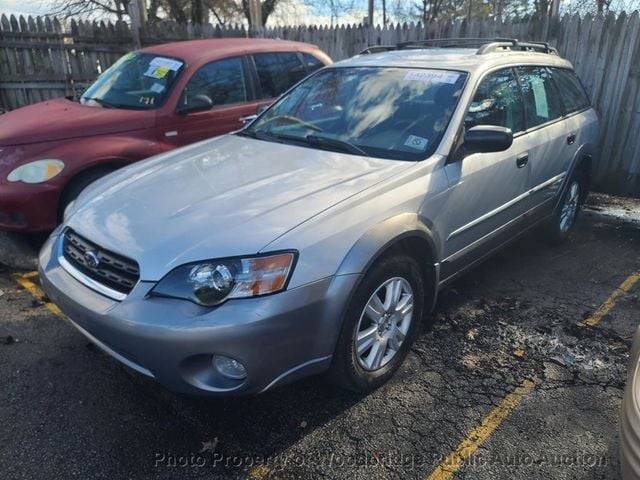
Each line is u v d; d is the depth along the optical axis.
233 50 5.68
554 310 3.78
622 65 6.30
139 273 2.30
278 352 2.27
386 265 2.68
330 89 3.84
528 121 3.98
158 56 5.52
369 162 3.05
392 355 2.93
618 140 6.55
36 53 8.49
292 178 2.84
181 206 2.62
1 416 2.65
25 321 3.54
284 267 2.26
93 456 2.41
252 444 2.50
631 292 4.08
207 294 2.19
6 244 4.54
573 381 2.99
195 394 2.27
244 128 3.97
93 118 4.68
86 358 3.13
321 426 2.62
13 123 4.62
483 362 3.15
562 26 6.62
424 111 3.34
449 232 3.17
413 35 7.90
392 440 2.53
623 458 1.82
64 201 4.41
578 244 5.09
